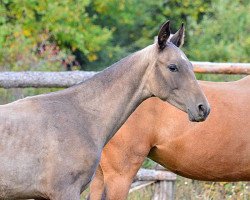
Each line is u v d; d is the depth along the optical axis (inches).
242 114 379.6
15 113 306.8
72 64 694.5
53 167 305.3
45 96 315.9
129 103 323.0
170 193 438.0
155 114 370.9
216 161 378.3
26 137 303.6
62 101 315.9
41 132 305.9
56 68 604.1
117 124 323.3
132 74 321.4
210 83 388.2
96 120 318.7
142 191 440.8
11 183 301.6
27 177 302.7
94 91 320.2
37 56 632.4
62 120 311.0
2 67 586.2
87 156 311.4
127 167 370.9
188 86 315.3
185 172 383.2
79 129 312.8
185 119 372.2
